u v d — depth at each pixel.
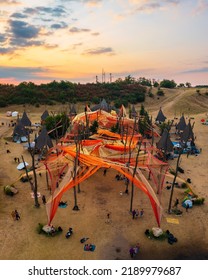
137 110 124.94
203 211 35.84
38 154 56.12
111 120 70.00
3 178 44.69
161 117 90.62
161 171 41.16
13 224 32.19
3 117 100.31
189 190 40.06
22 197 38.44
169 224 32.84
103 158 40.56
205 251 28.58
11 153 56.97
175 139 72.12
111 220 33.53
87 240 29.70
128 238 30.23
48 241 29.44
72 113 88.75
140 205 37.16
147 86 174.50
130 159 40.50
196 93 146.62
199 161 55.28
